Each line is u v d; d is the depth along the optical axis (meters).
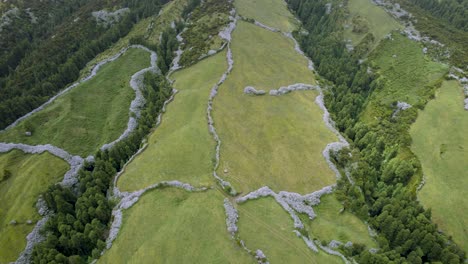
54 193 84.25
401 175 87.44
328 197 80.62
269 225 70.94
